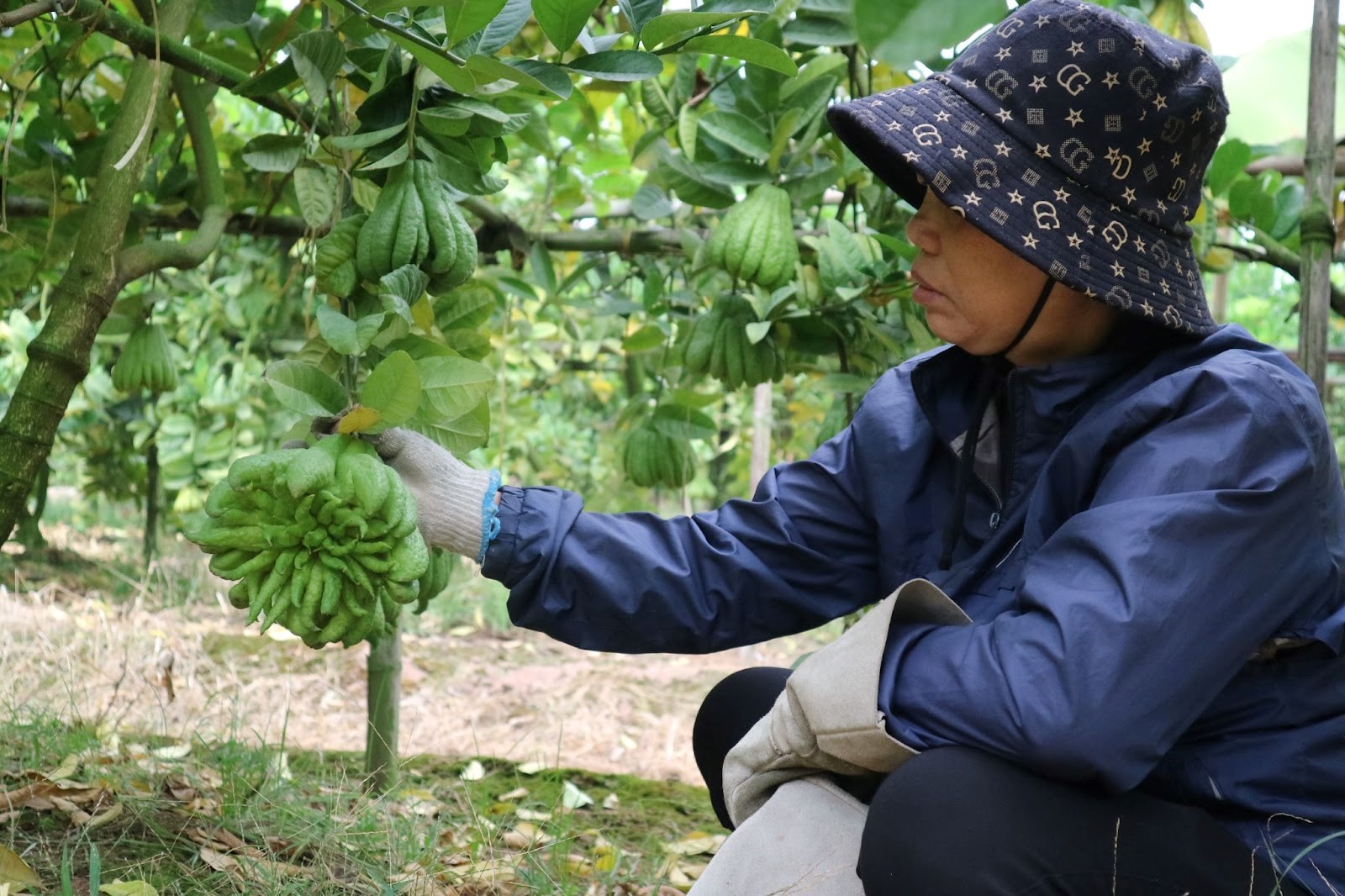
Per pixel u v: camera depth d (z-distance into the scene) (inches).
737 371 100.3
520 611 69.9
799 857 57.9
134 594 202.7
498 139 79.4
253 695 152.3
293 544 60.4
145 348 103.7
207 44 94.0
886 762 55.2
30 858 72.6
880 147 65.6
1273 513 53.1
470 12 58.5
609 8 108.3
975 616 61.2
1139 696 50.6
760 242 92.8
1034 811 51.3
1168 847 52.3
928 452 68.4
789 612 72.3
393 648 100.0
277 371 62.8
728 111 97.3
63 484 291.4
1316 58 88.0
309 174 78.5
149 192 106.6
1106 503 54.6
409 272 69.1
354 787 96.7
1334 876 53.4
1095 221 56.3
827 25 92.1
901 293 95.0
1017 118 56.7
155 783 89.4
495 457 234.4
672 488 116.3
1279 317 365.4
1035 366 62.0
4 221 84.9
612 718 169.2
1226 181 100.9
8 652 131.5
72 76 104.5
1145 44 55.7
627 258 118.6
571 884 79.2
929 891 50.5
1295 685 55.6
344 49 71.6
